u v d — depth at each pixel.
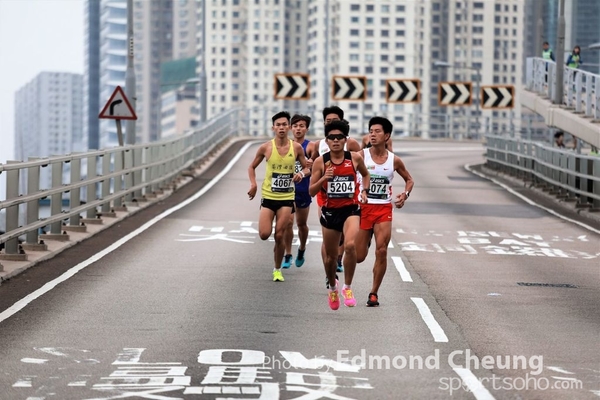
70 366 14.78
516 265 26.88
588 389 13.97
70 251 27.64
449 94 87.19
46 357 15.38
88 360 15.19
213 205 41.19
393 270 25.27
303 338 16.98
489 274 25.08
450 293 22.00
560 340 17.38
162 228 33.25
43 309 19.38
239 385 13.66
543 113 63.56
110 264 25.44
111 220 34.31
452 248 30.14
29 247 26.55
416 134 105.31
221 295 21.19
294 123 24.31
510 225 36.69
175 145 50.19
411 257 27.86
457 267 26.17
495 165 62.88
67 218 30.08
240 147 75.00
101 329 17.56
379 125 20.28
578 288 23.23
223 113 76.31
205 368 14.67
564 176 45.81
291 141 23.12
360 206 20.36
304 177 24.22
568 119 57.44
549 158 48.94
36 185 26.34
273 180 23.02
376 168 20.31
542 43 74.12
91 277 23.33
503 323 18.80
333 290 19.58
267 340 16.77
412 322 18.58
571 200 44.22
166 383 13.77
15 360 15.14
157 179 43.44
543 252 29.73
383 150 20.45
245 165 62.12
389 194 20.41
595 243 32.06
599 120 53.91
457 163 70.62
